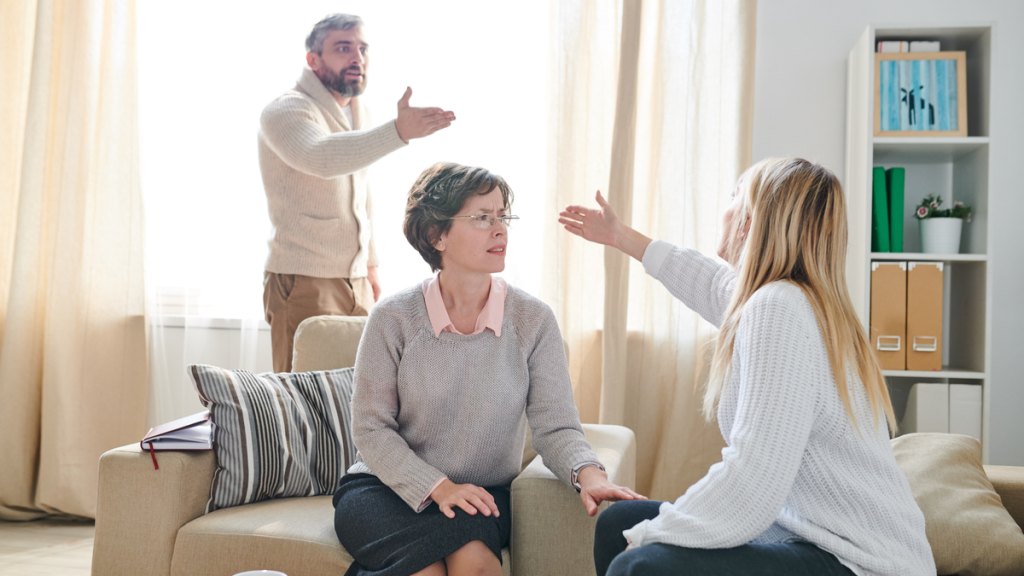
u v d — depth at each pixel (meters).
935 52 2.30
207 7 2.81
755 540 1.03
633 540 1.01
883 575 0.93
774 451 0.94
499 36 2.66
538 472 1.39
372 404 1.39
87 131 2.76
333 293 2.28
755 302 1.02
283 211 2.24
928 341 2.25
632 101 2.45
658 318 2.51
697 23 2.47
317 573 1.36
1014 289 2.48
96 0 2.77
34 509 2.72
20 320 2.71
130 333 2.77
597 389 2.55
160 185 2.84
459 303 1.44
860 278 2.35
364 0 2.74
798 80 2.56
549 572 1.33
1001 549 1.27
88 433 2.73
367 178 2.45
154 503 1.48
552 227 2.51
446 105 2.70
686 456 2.47
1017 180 2.48
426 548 1.21
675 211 2.49
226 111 2.81
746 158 2.43
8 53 2.86
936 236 2.31
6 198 2.87
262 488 1.62
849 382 1.00
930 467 1.45
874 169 2.30
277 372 2.28
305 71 2.28
